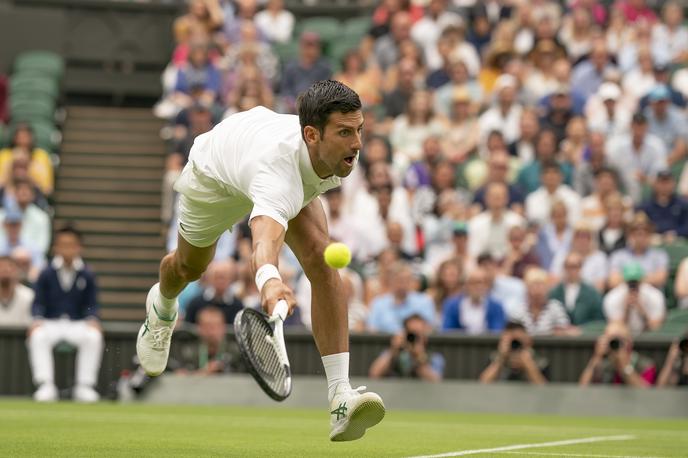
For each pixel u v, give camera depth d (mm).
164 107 60375
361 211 47688
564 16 63938
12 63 63938
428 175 50281
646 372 39062
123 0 68750
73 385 41031
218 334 39969
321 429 26938
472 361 40031
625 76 57625
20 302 42562
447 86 57000
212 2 62156
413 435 25875
